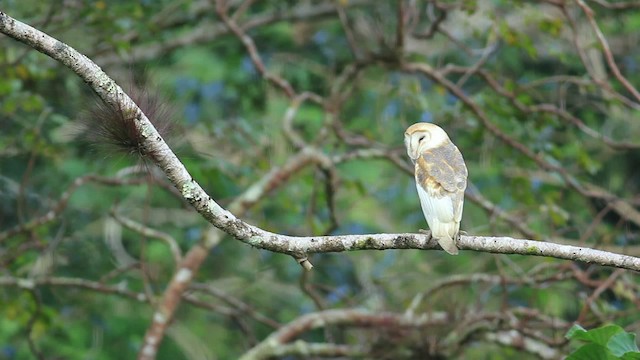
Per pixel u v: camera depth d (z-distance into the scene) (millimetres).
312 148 13828
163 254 16141
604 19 15750
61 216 14609
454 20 17438
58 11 13508
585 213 15609
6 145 14023
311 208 13719
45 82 14469
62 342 15734
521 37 12922
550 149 13516
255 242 7191
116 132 6828
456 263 15562
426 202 7805
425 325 13180
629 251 13438
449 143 8492
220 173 14109
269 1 16812
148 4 15273
